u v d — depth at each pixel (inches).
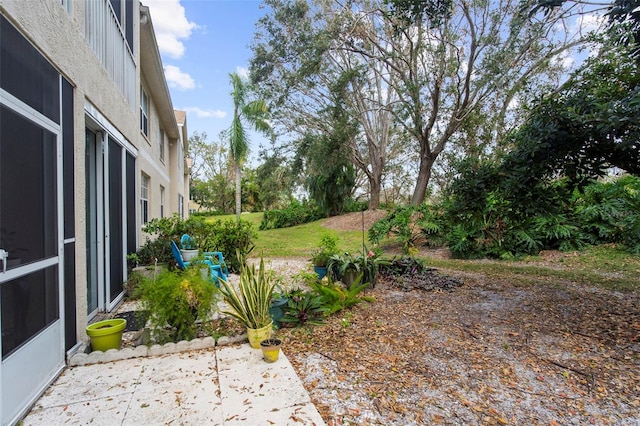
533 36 418.6
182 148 635.5
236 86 648.4
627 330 153.2
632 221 324.5
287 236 655.8
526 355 131.5
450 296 215.8
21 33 91.7
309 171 738.8
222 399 97.7
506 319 172.6
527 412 95.9
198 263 201.2
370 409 96.1
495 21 432.1
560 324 163.9
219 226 319.3
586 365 122.7
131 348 126.0
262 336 132.9
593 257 325.7
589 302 199.0
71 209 122.6
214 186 1279.5
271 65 541.3
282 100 591.5
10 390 83.4
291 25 504.4
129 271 219.0
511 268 312.2
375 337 149.3
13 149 88.0
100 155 169.9
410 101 560.4
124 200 207.0
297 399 98.2
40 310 99.3
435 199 855.1
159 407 93.4
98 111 157.9
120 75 201.9
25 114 93.4
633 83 137.2
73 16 127.3
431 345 140.9
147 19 250.4
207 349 132.0
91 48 146.9
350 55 605.3
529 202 168.1
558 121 141.0
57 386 103.3
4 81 84.4
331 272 238.7
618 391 105.9
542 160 152.3
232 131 663.8
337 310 183.2
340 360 126.9
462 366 122.8
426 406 98.2
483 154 551.2
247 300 137.9
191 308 136.3
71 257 121.5
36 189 98.7
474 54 453.4
